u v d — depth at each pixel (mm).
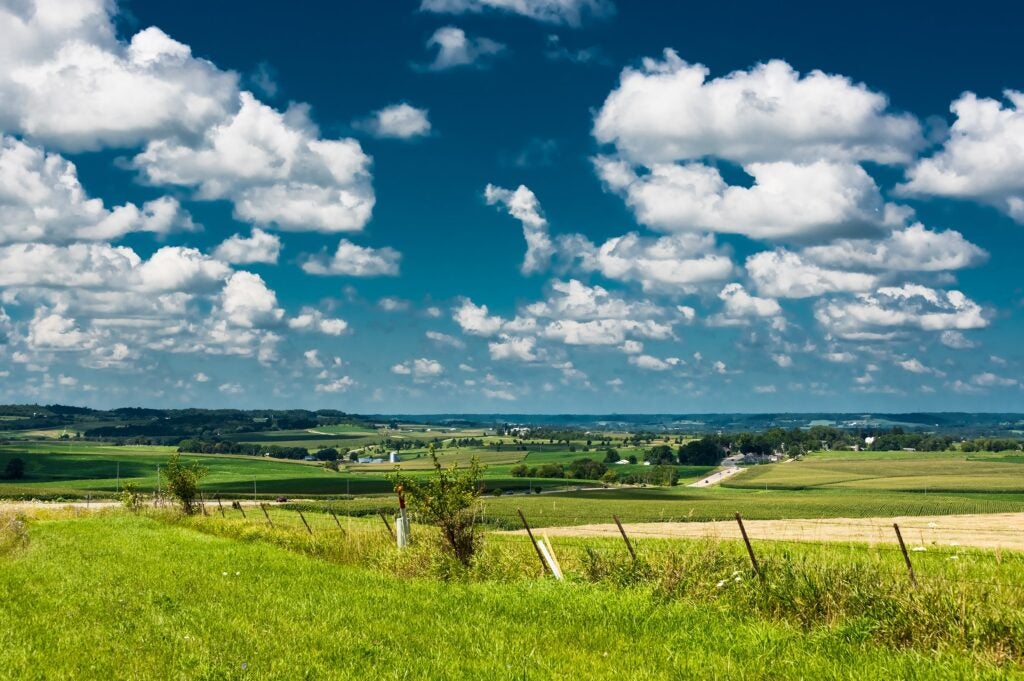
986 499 126750
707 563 16750
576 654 11594
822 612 13422
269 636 13211
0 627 14516
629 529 46812
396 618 14750
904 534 36094
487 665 10969
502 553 22156
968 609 11633
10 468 182250
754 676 10172
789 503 118250
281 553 27297
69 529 41469
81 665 11555
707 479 189625
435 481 23094
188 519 45344
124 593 18297
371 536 27906
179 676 10805
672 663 10938
